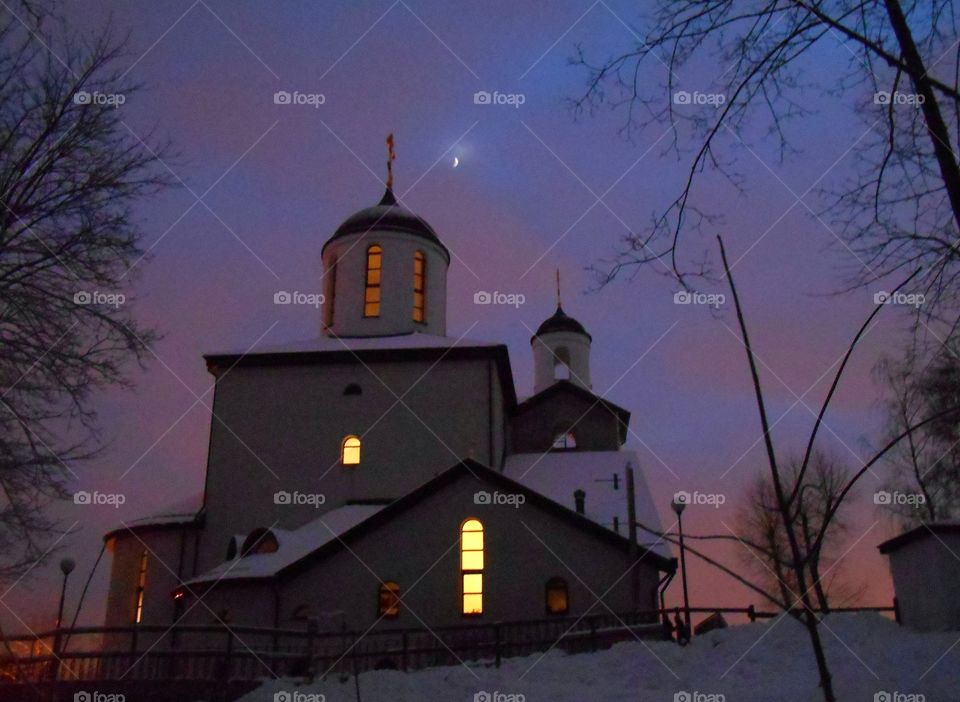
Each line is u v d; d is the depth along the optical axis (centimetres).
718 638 1938
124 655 1623
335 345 3341
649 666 1780
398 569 2464
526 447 3778
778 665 1691
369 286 3603
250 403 3209
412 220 3709
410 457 3098
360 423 3158
